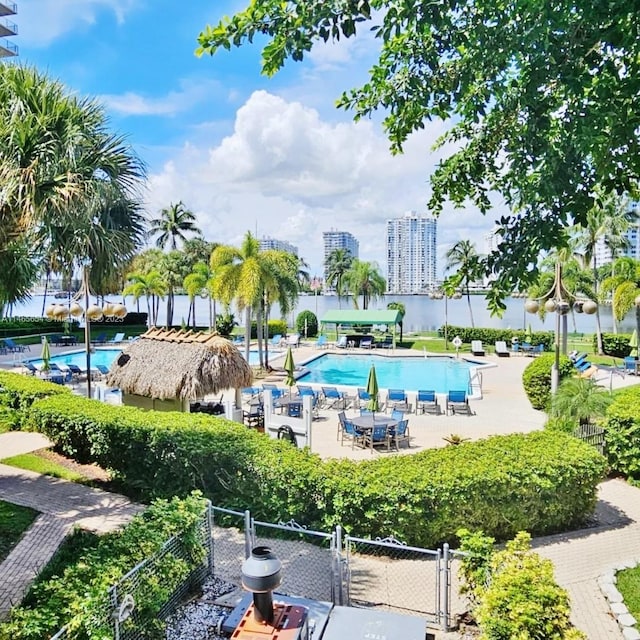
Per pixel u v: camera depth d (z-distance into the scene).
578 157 3.17
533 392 18.66
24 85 7.84
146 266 51.59
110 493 10.04
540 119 3.28
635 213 35.19
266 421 13.41
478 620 5.14
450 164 4.41
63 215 7.90
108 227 9.04
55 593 5.25
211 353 14.46
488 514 8.11
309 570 7.37
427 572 7.37
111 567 5.36
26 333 41.53
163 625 5.46
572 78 3.00
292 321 51.75
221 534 8.45
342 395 19.44
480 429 16.11
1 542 7.71
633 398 11.78
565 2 2.90
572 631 4.52
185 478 9.41
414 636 5.19
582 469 8.69
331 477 8.02
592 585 7.05
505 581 5.04
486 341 39.25
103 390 16.81
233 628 5.55
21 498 9.56
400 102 3.95
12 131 7.47
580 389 13.15
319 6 2.97
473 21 3.36
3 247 8.86
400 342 40.91
